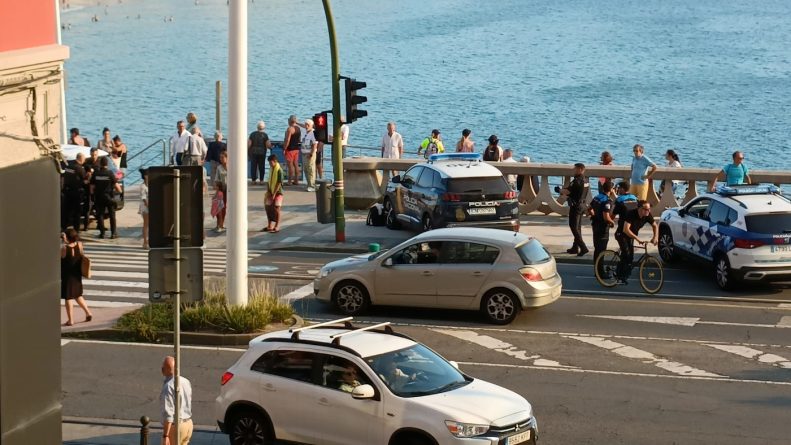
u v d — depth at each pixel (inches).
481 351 1765.5
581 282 2250.2
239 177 1825.8
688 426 1423.5
